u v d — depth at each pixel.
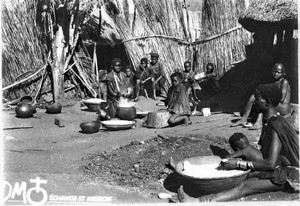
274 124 4.94
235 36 12.09
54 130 7.98
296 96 8.97
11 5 10.89
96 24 12.21
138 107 10.05
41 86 10.99
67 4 10.78
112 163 5.80
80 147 6.71
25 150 6.53
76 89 11.37
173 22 12.28
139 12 12.15
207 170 5.11
